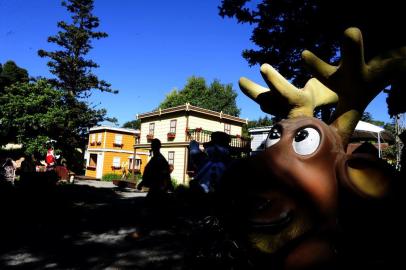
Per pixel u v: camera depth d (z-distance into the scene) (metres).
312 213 1.26
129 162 32.34
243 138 22.33
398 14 2.18
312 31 5.59
